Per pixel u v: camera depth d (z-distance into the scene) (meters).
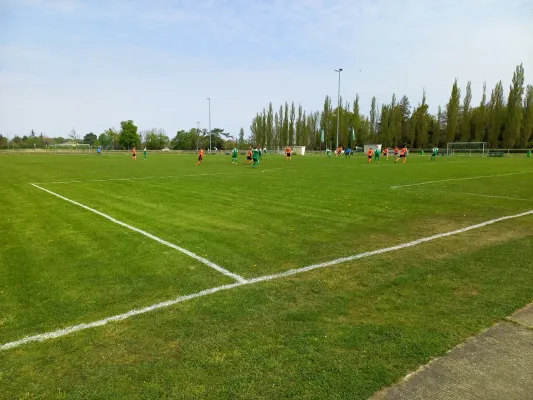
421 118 81.12
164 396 2.67
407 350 3.18
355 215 9.37
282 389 2.71
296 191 14.14
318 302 4.23
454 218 8.92
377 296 4.36
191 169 26.50
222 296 4.45
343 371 2.91
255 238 7.14
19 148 81.19
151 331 3.64
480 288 4.50
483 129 72.00
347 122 90.00
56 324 3.80
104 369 3.02
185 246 6.60
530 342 3.26
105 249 6.47
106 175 21.17
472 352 3.12
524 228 7.76
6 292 4.63
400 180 18.38
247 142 120.38
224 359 3.12
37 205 11.07
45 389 2.79
